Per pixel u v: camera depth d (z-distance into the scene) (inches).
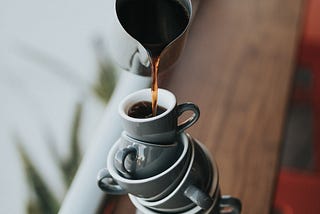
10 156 63.9
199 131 42.3
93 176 36.5
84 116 62.6
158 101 26.7
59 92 67.1
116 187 28.3
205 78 47.6
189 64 49.1
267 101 44.8
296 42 51.3
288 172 58.1
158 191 26.4
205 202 26.1
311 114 86.3
